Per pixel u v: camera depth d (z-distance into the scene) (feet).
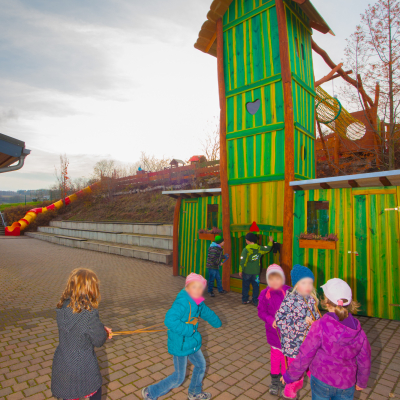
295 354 8.43
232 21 24.89
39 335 15.81
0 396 10.18
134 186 74.02
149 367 12.32
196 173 54.49
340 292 6.75
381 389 10.45
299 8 24.79
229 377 11.46
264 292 10.42
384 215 17.40
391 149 34.65
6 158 22.03
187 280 9.28
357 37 34.50
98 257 44.78
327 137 42.37
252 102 23.81
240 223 24.20
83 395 7.20
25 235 85.46
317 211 19.89
